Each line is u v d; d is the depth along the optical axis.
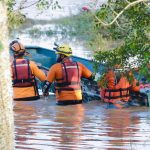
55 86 18.64
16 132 14.07
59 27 42.19
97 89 19.30
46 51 24.44
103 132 14.05
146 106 18.19
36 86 19.33
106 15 12.99
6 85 7.97
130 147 12.49
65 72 18.55
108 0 12.92
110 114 16.78
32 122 15.40
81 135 13.75
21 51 19.22
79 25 39.44
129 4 11.51
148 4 13.05
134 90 18.17
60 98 18.48
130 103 18.20
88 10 13.40
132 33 12.98
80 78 18.83
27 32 40.59
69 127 14.71
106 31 13.81
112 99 18.03
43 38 38.97
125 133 13.93
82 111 17.30
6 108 8.00
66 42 36.66
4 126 8.01
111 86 18.03
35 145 12.77
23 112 17.03
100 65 14.84
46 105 18.38
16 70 19.12
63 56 18.72
